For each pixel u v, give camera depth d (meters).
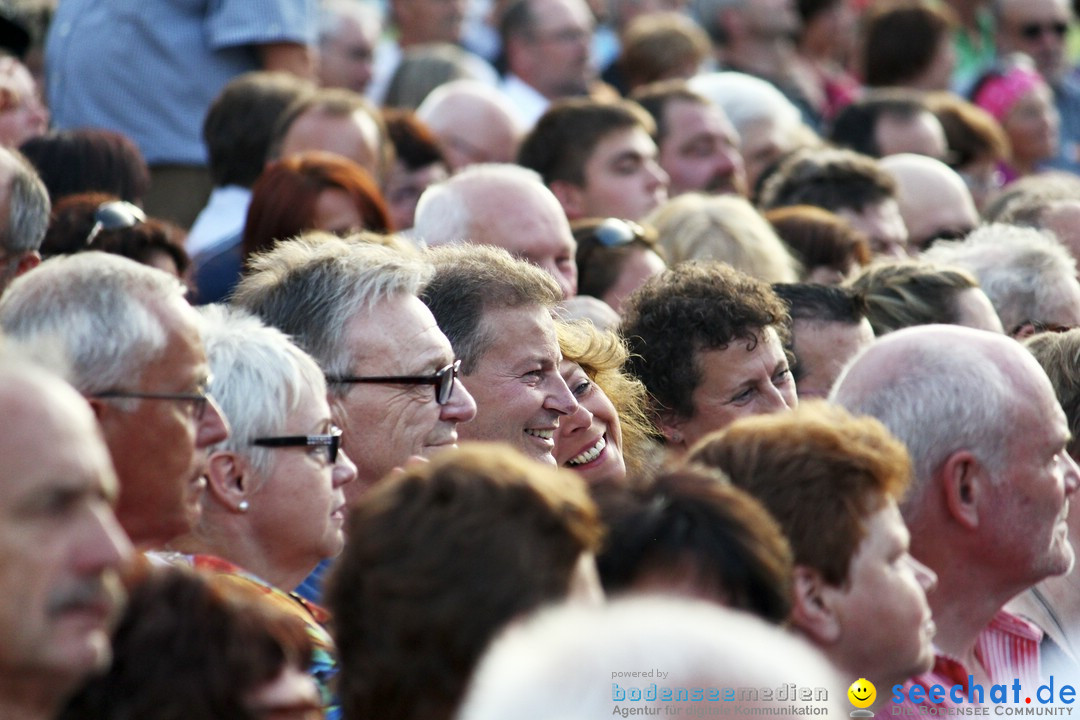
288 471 13.40
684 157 31.41
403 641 9.26
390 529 9.49
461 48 45.00
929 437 14.35
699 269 18.17
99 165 22.83
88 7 29.28
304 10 30.22
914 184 29.84
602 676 6.47
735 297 17.59
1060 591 17.42
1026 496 14.37
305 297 15.30
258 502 13.35
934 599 14.58
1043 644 16.36
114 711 9.13
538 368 16.44
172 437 12.02
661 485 10.94
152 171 28.98
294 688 9.61
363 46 39.44
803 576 11.68
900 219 28.66
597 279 22.67
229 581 12.26
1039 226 27.33
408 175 28.89
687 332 17.50
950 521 14.43
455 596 9.20
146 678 9.16
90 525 8.44
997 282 22.94
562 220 21.58
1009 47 47.94
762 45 41.78
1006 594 14.71
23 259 16.80
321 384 13.82
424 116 32.34
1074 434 18.11
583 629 6.66
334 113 26.25
